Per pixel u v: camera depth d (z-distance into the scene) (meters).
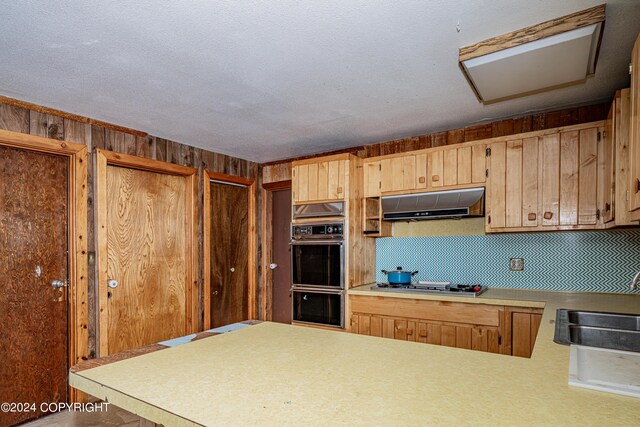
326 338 1.51
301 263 3.70
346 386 0.99
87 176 2.96
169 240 3.62
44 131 2.71
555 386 0.99
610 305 2.36
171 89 2.43
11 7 1.53
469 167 3.07
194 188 3.84
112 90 2.44
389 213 3.42
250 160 4.64
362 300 3.32
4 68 2.10
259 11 1.59
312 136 3.59
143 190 3.41
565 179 2.70
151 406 0.89
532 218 2.79
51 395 2.73
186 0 1.50
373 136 3.61
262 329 1.67
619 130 2.00
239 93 2.51
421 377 1.05
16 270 2.58
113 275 3.13
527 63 1.94
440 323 2.94
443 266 3.48
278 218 4.81
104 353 2.98
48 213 2.75
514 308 2.65
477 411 0.84
